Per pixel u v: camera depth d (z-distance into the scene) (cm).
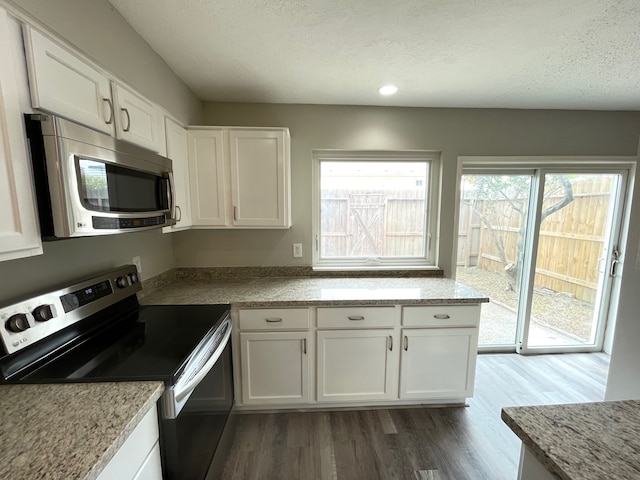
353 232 261
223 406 162
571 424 68
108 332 136
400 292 205
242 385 191
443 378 201
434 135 242
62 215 87
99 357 111
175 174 180
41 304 106
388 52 161
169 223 153
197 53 163
